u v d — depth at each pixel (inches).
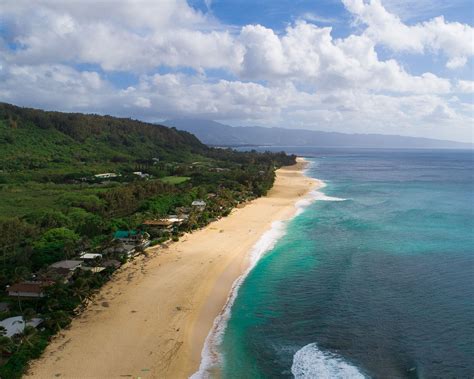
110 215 4441.4
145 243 3405.5
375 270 2893.7
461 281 2672.2
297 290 2571.4
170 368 1766.7
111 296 2447.1
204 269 2915.8
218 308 2335.1
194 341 1982.0
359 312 2260.1
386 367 1761.8
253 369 1768.0
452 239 3663.9
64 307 2198.6
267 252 3334.2
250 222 4392.2
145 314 2231.8
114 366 1765.5
